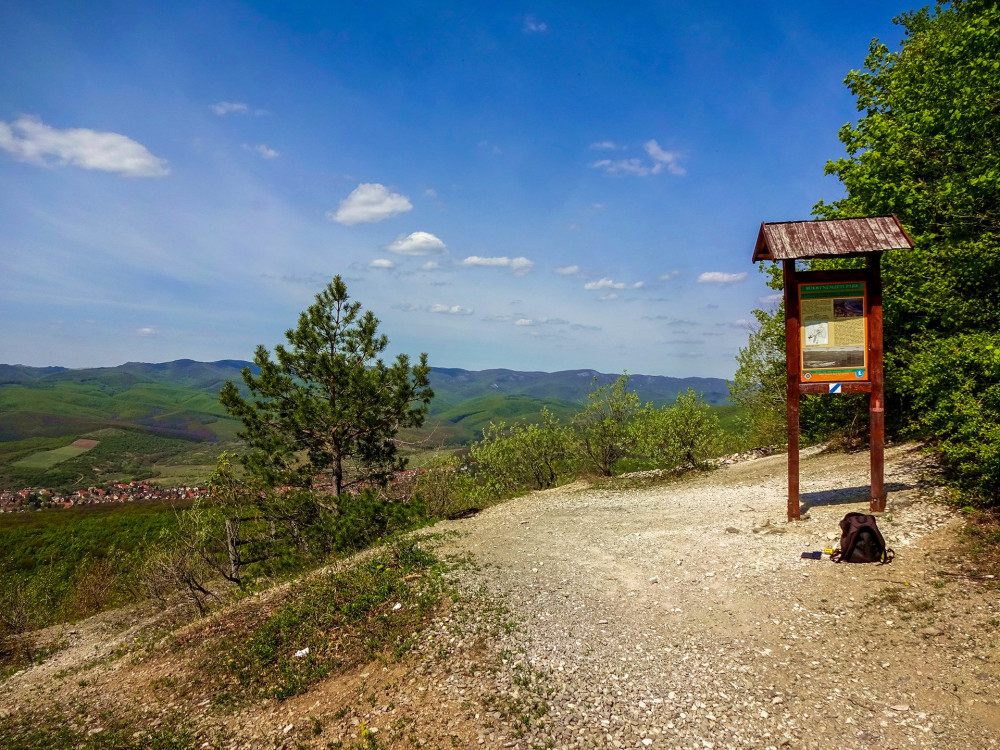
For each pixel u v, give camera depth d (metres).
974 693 5.43
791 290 10.57
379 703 6.80
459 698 6.52
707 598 8.44
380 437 19.05
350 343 18.78
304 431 17.88
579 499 17.48
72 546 34.84
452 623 8.51
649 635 7.55
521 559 11.27
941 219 13.58
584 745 5.45
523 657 7.25
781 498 12.98
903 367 13.11
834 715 5.49
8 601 21.02
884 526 9.46
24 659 16.47
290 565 15.09
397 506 16.23
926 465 12.27
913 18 21.34
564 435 24.61
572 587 9.50
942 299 11.77
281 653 8.78
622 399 22.39
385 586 10.23
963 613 6.70
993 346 8.52
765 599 8.07
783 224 10.44
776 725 5.45
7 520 48.53
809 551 9.27
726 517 12.24
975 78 12.66
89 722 8.14
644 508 14.76
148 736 7.31
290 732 6.68
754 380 23.22
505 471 25.80
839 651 6.54
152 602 19.59
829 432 20.38
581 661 7.02
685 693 6.14
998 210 11.80
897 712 5.39
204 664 9.12
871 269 10.20
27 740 7.81
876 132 15.26
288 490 16.98
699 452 20.28
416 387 19.25
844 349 10.37
